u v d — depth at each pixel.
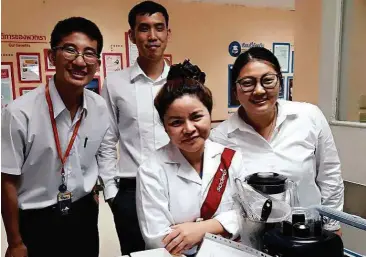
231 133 1.37
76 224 1.52
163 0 3.78
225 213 1.06
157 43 1.78
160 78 1.86
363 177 1.51
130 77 1.87
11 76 3.23
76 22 1.30
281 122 1.34
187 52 3.99
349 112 1.62
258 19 4.32
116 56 3.60
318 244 0.76
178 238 1.00
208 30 4.06
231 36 4.20
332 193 1.42
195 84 1.06
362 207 1.48
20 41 3.23
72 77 1.32
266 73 1.19
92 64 1.34
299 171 1.32
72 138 1.44
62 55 1.29
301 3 2.37
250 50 1.25
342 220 0.89
